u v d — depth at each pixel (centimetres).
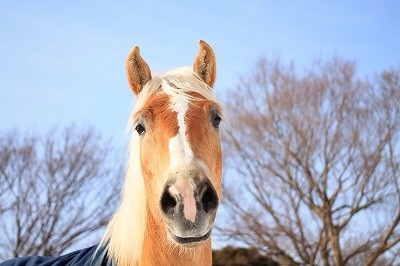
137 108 358
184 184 308
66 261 416
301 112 1752
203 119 339
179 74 367
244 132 1755
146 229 357
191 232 304
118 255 367
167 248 349
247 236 1683
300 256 1681
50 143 1364
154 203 339
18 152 1327
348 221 1680
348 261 1759
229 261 1645
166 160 323
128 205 367
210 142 338
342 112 1727
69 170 1346
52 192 1330
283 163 1727
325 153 1705
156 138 335
